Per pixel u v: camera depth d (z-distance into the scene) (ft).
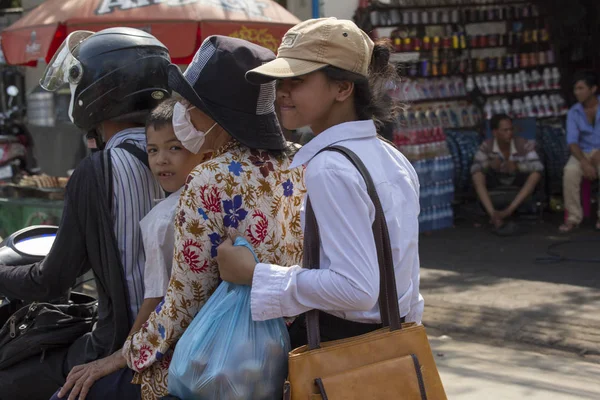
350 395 5.68
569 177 24.88
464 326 16.65
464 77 28.55
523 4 28.66
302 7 26.12
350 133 6.12
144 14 18.85
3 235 19.67
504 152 25.84
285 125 6.26
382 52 6.45
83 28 19.02
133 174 7.83
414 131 25.73
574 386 13.24
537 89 28.94
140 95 8.27
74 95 8.31
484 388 13.33
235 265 6.16
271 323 6.27
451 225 27.04
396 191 6.15
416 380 5.88
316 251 5.96
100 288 7.97
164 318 6.71
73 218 7.74
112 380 7.32
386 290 5.95
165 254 7.18
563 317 16.53
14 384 8.43
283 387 6.03
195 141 6.98
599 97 25.32
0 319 9.38
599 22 28.02
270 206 6.77
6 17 32.30
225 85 6.68
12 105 31.96
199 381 6.11
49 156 25.49
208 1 19.45
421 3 27.27
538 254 22.47
